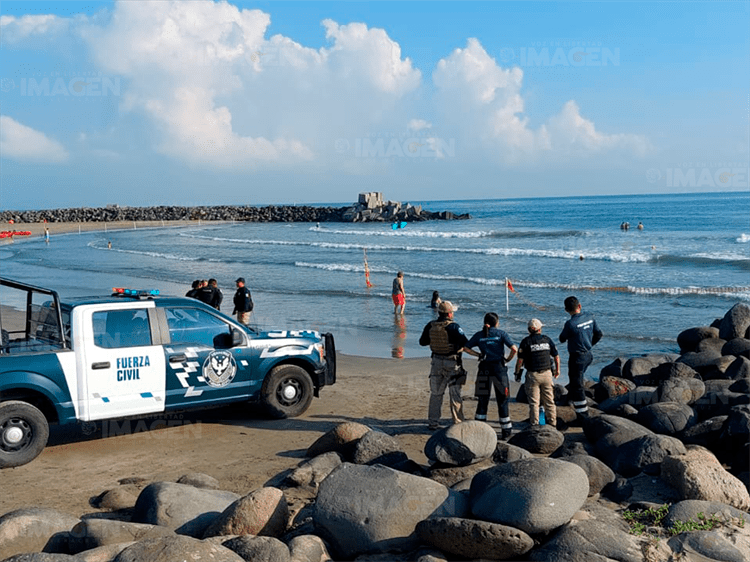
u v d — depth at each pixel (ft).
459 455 21.50
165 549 13.91
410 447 26.96
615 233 192.13
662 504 19.45
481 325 60.64
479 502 16.66
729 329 42.52
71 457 26.00
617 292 79.15
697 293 76.07
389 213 377.09
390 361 46.34
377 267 117.80
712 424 25.45
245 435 28.76
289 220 416.87
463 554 15.79
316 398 35.27
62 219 426.10
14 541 16.92
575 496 16.47
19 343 27.25
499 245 163.84
